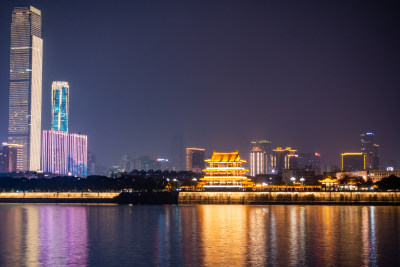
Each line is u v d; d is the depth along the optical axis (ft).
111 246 514.27
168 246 510.17
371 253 461.78
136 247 505.66
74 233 628.28
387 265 411.34
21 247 510.17
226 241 542.16
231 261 427.74
